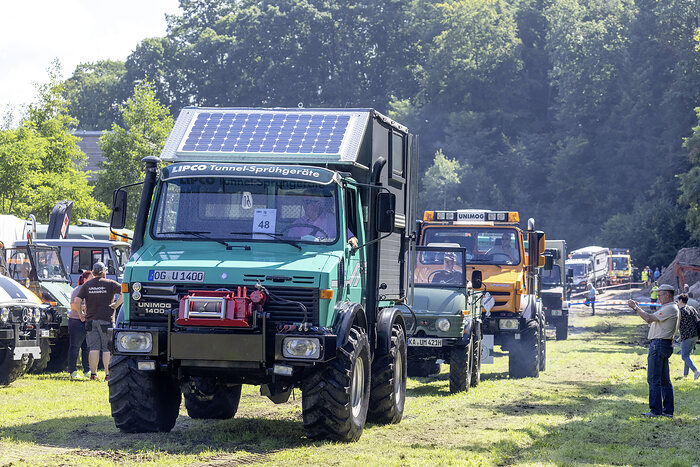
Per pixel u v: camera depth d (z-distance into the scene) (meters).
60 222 67.06
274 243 25.45
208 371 24.38
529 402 36.69
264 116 28.86
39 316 40.44
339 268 25.06
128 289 24.44
